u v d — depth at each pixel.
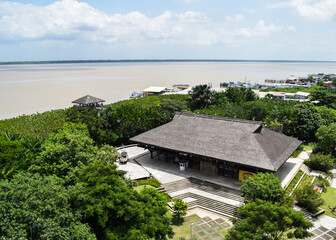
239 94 100.38
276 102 97.81
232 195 39.78
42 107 116.50
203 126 49.34
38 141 47.84
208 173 47.31
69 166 33.97
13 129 57.53
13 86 198.62
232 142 43.97
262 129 47.97
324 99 104.00
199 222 35.25
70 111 64.25
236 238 25.00
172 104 77.19
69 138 37.28
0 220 20.33
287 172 48.28
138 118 63.97
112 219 27.30
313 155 53.38
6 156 40.62
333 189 45.12
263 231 23.86
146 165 51.25
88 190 27.31
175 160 51.78
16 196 22.11
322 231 33.56
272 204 29.20
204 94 89.31
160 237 29.83
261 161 39.06
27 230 21.58
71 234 23.62
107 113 62.06
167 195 40.31
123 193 28.12
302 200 38.31
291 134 68.81
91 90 178.75
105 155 40.19
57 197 24.92
